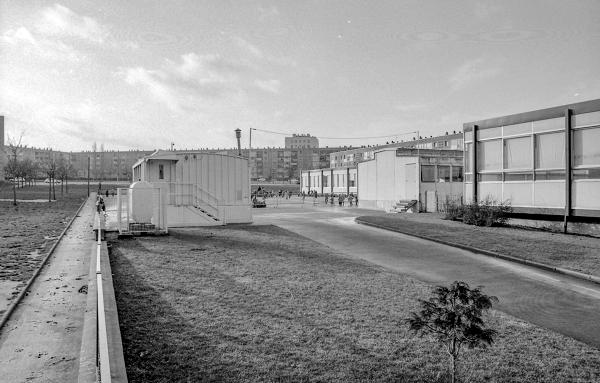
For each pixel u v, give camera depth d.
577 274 10.72
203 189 22.12
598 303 8.51
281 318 6.72
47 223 21.17
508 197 20.42
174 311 6.95
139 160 22.39
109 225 19.70
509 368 5.17
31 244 14.08
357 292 8.41
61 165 100.38
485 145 21.77
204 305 7.30
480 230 18.75
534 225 19.23
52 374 4.77
